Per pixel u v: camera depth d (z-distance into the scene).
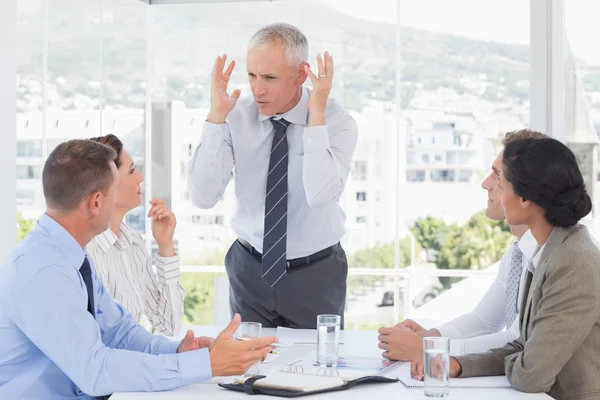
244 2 5.29
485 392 1.96
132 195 2.73
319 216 3.00
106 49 5.08
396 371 2.14
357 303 5.30
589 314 1.97
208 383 2.04
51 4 4.71
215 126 2.93
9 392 1.98
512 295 2.56
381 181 5.28
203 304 5.37
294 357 2.30
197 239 5.39
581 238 2.06
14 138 3.76
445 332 2.61
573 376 2.01
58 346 1.91
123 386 1.92
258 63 2.81
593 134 4.23
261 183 3.02
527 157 2.05
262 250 2.98
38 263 1.95
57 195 2.00
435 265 5.27
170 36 5.35
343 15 5.25
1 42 3.68
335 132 3.01
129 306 2.72
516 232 2.47
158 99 5.36
